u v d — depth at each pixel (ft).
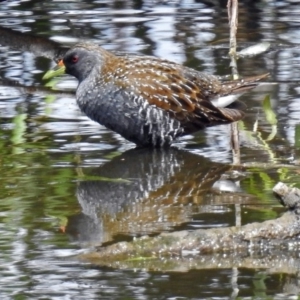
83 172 36.63
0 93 47.39
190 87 41.60
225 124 42.50
